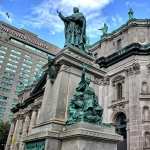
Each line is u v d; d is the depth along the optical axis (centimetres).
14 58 12338
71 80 1686
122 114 3353
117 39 4241
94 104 1455
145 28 3900
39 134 1406
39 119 1656
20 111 5856
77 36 2030
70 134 1262
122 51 3731
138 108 3086
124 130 3238
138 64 3388
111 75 3744
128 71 3456
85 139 1228
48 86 1747
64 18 2070
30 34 14075
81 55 1891
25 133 4875
